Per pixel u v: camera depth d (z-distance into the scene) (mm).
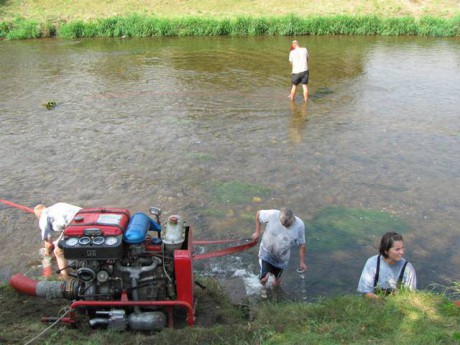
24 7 30641
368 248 6980
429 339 4184
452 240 7176
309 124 12594
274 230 5766
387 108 14148
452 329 4449
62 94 15539
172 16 30047
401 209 8109
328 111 13789
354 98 15211
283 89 16250
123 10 31094
